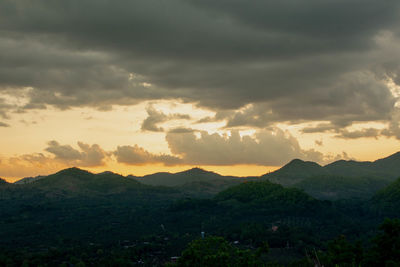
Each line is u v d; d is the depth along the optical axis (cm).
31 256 18800
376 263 9600
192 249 10262
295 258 18688
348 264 10031
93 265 18225
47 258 18988
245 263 10069
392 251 9556
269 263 13025
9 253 19488
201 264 10075
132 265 18375
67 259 19300
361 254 10369
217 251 10662
